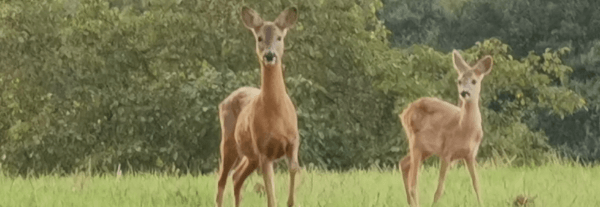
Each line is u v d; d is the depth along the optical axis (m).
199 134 16.12
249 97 7.73
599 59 21.97
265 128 7.01
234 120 7.78
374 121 18.20
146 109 16.56
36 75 17.45
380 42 18.28
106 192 8.92
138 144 16.23
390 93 18.00
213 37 17.30
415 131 8.19
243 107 7.68
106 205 7.98
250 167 7.77
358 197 8.38
